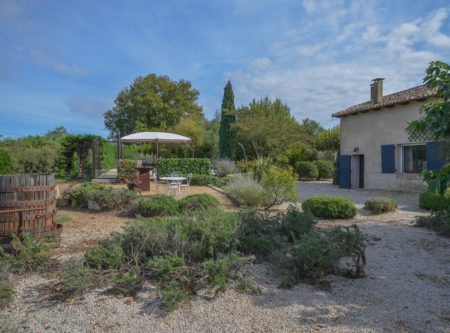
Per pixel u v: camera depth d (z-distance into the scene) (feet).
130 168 50.49
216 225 14.24
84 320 9.38
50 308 10.07
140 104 117.39
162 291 10.77
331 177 77.51
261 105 88.53
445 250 16.51
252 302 10.41
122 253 12.76
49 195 16.48
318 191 50.06
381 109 49.85
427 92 42.88
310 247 11.82
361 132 53.52
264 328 9.05
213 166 63.41
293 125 78.33
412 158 45.96
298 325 9.19
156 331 8.89
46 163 52.34
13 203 15.24
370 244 17.37
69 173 56.95
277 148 77.41
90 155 57.11
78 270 11.27
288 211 17.67
